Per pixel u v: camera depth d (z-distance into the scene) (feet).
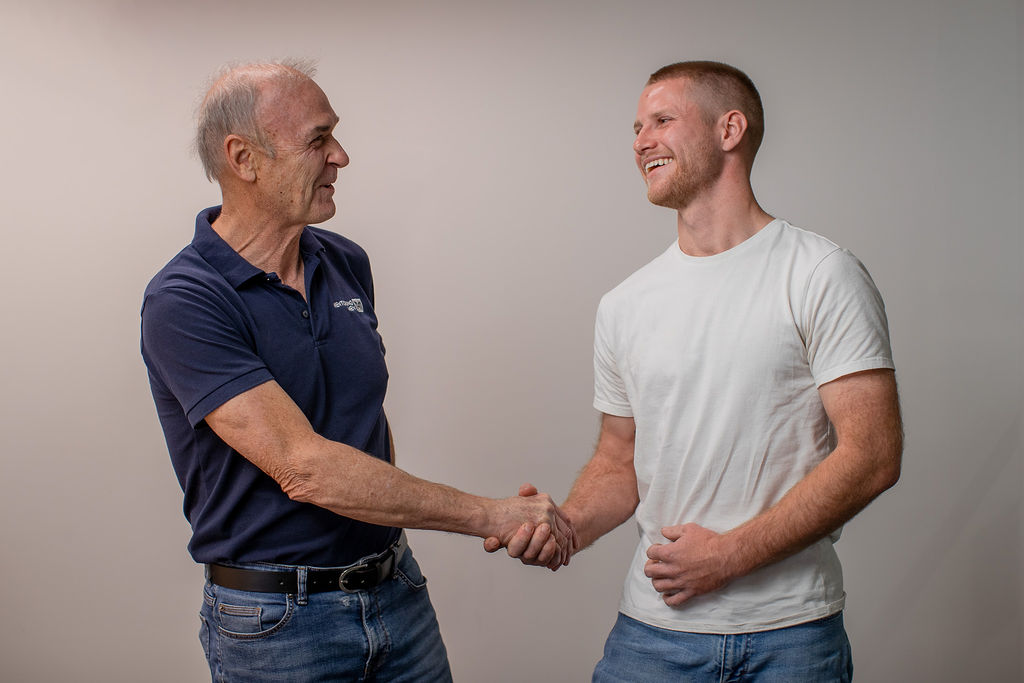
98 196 8.81
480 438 9.00
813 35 8.59
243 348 5.36
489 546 5.78
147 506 8.97
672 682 5.56
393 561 6.03
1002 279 8.61
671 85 5.55
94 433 8.93
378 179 8.89
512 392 8.96
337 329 5.86
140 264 8.84
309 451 5.23
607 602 9.07
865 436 4.97
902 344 8.70
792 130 8.64
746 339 5.27
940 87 8.55
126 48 8.75
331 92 8.85
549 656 9.14
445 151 8.86
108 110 8.78
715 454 5.39
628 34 8.70
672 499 5.63
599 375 6.30
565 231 8.84
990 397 8.68
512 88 8.80
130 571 9.03
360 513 5.32
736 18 8.63
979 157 8.56
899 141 8.59
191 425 5.38
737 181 5.51
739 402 5.30
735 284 5.37
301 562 5.58
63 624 9.05
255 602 5.54
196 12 8.77
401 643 5.96
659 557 5.41
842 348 5.01
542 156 8.82
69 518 8.98
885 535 8.86
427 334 8.97
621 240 8.80
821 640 5.32
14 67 8.74
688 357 5.44
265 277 5.61
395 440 9.03
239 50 8.80
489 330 8.95
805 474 5.32
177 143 8.80
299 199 5.61
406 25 8.80
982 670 8.85
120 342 8.88
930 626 8.87
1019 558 8.73
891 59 8.55
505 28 8.78
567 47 8.75
